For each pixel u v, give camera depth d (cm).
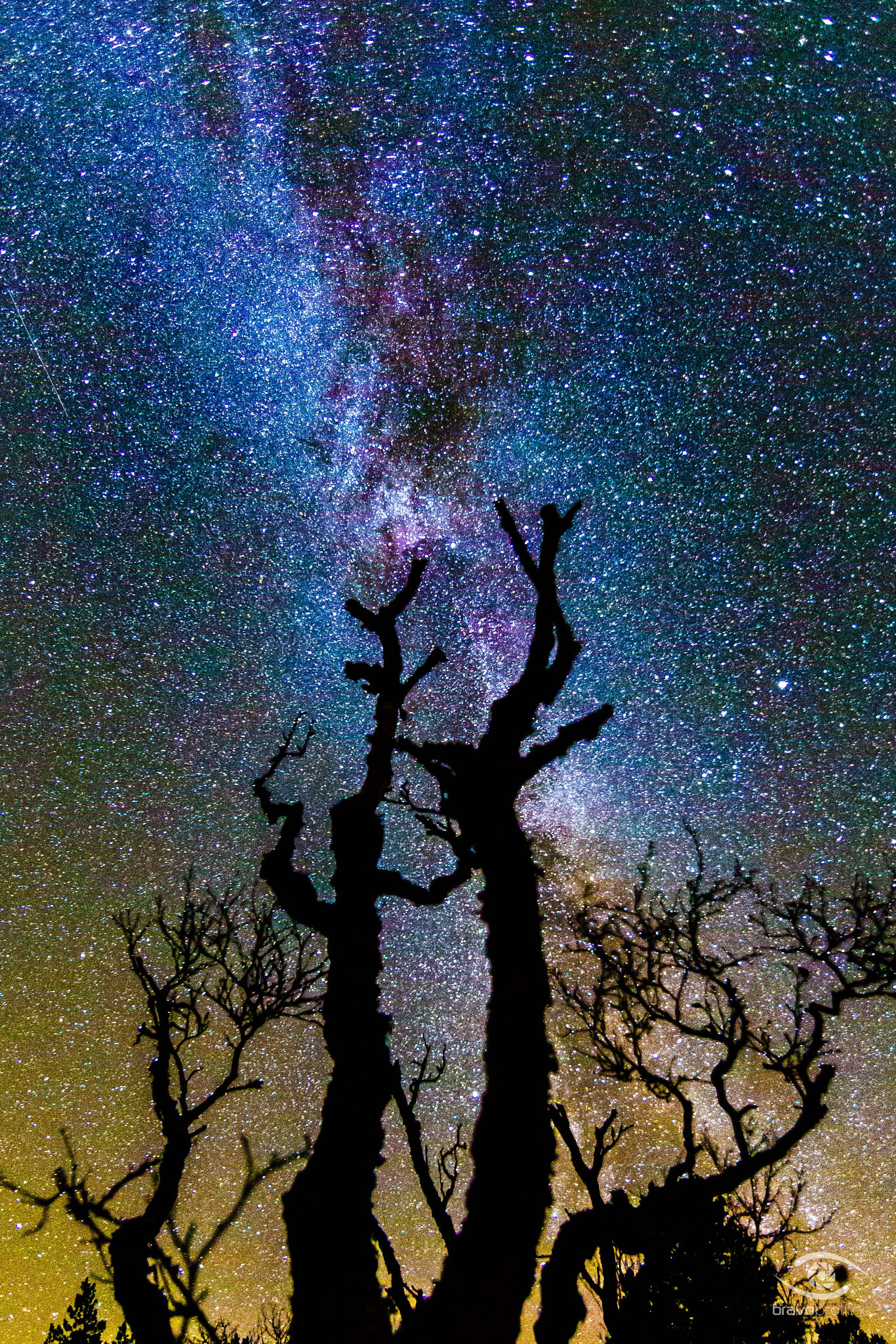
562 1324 188
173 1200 231
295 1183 156
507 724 178
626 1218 199
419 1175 248
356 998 167
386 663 201
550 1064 153
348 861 178
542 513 192
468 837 170
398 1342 143
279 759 207
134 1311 204
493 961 159
